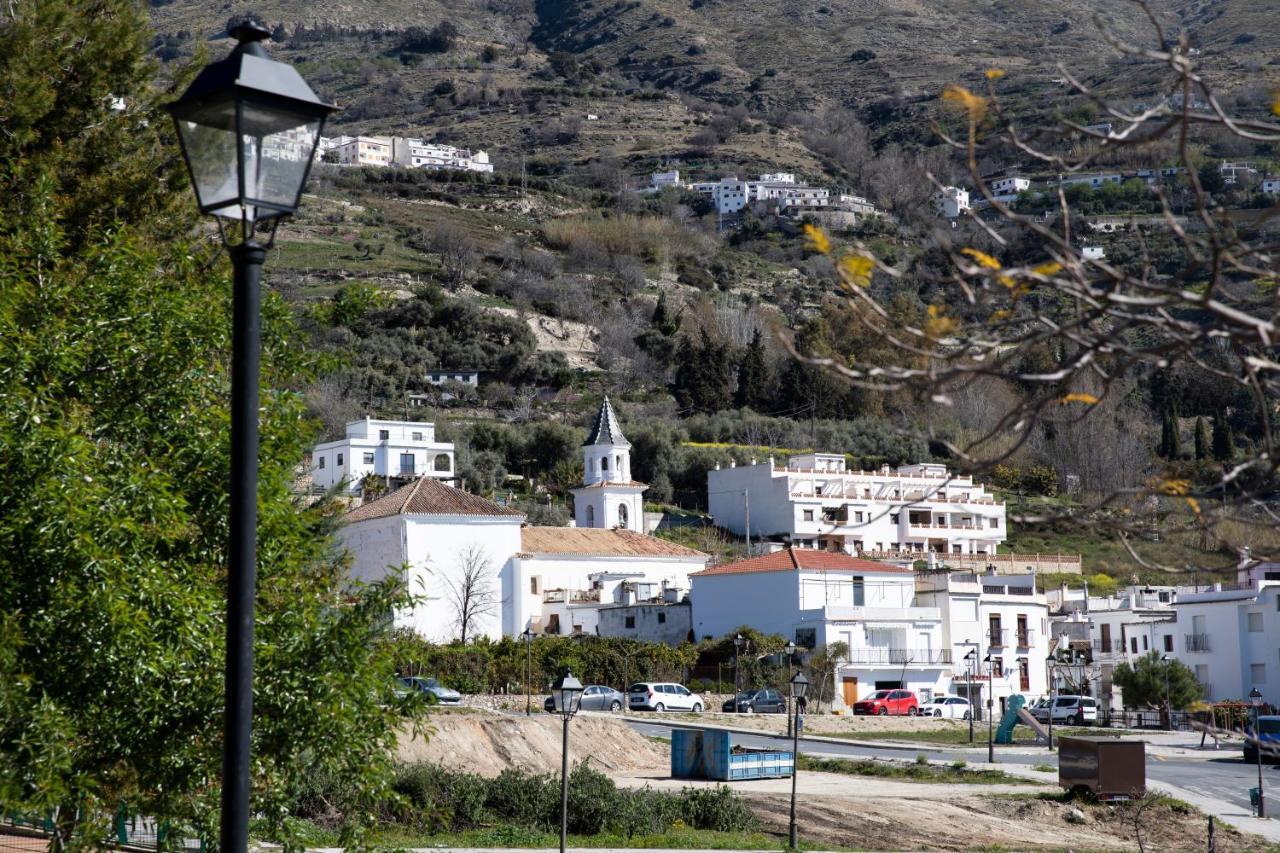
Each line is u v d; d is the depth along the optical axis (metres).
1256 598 163.62
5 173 45.81
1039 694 172.25
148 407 32.66
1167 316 9.68
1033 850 70.06
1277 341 9.30
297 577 34.16
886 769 96.38
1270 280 10.31
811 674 148.25
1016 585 180.38
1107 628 184.50
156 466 30.77
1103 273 10.30
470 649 133.50
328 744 29.94
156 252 38.53
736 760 90.00
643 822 69.00
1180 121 9.91
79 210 46.94
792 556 160.75
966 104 10.83
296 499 38.59
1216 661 167.25
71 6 51.03
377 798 32.53
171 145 52.69
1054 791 86.94
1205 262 9.70
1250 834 77.06
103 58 50.50
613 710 133.38
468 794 66.94
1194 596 171.50
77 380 32.28
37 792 25.88
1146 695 145.62
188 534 32.09
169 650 28.33
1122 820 79.88
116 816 34.69
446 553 164.88
